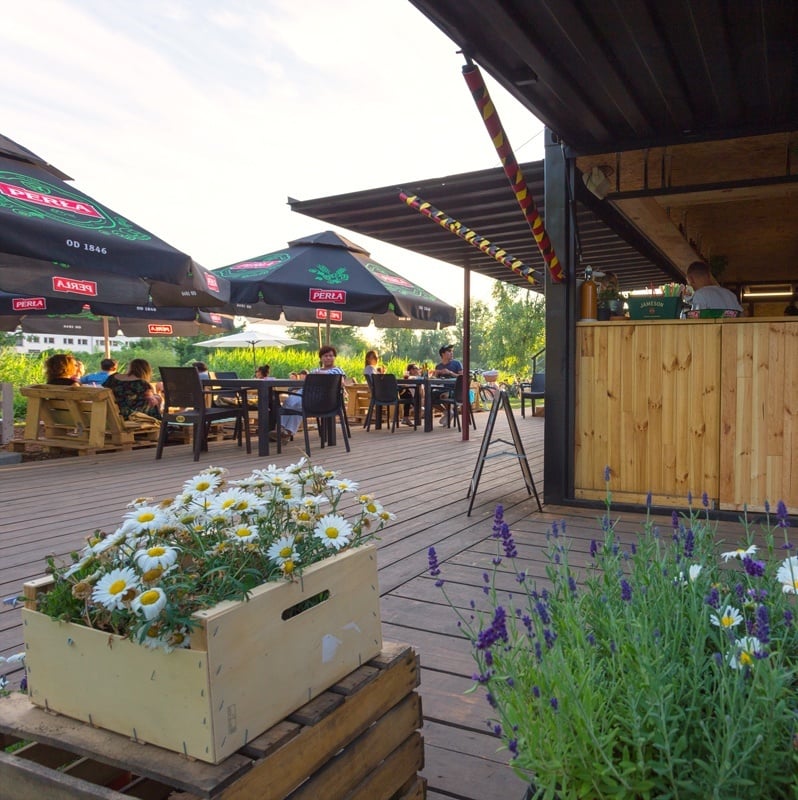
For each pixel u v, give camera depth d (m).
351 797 1.21
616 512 4.32
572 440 4.52
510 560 3.21
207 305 7.57
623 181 5.18
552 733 1.00
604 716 1.02
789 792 0.96
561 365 4.49
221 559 1.17
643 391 4.33
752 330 4.04
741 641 1.05
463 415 8.62
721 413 4.12
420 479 5.65
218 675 1.01
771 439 4.01
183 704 1.02
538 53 3.04
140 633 0.99
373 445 8.20
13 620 2.58
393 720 1.34
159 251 5.16
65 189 5.34
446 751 1.66
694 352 4.19
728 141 4.32
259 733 1.08
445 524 4.00
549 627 1.27
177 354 24.36
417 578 2.96
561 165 4.50
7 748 1.20
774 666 1.09
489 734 1.73
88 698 1.11
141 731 1.06
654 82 3.50
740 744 0.98
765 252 9.24
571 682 1.01
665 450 4.28
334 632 1.25
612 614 1.23
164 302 7.52
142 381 8.06
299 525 1.34
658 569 1.42
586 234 6.99
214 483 1.37
